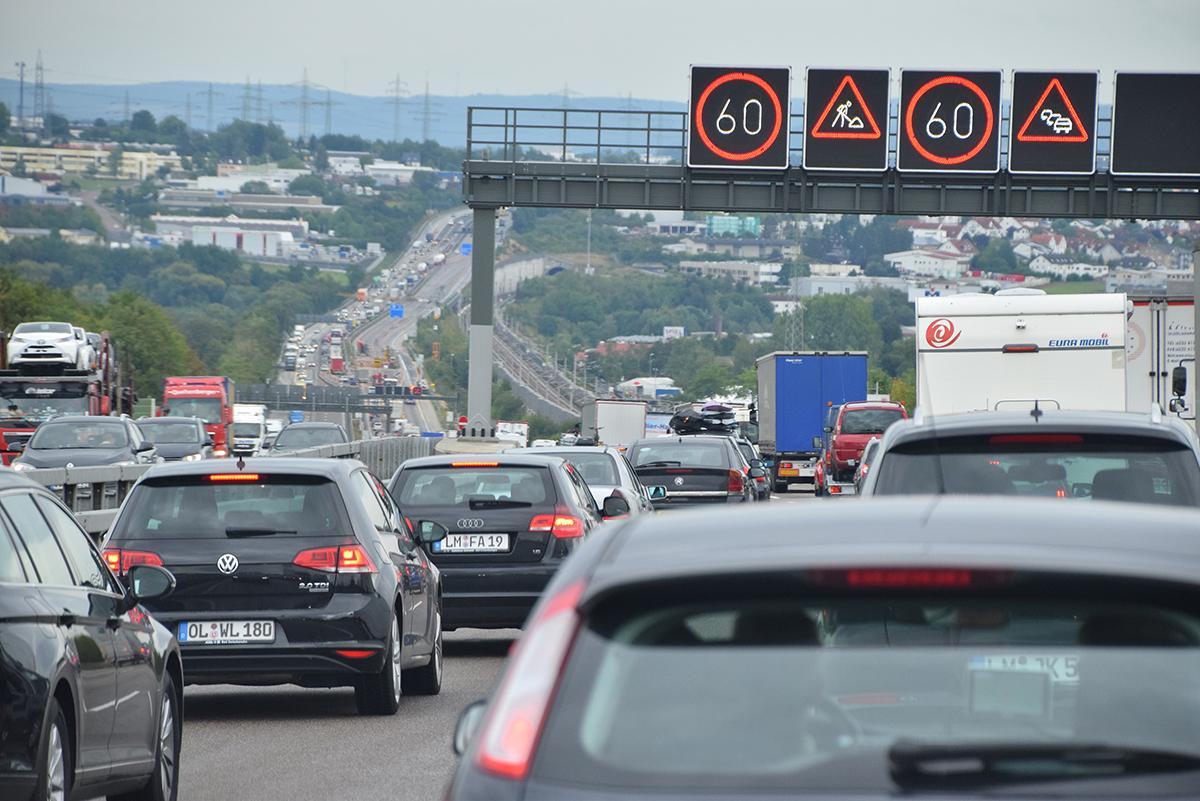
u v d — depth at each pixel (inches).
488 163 5743.1
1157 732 418.3
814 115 5748.0
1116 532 463.8
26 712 836.6
